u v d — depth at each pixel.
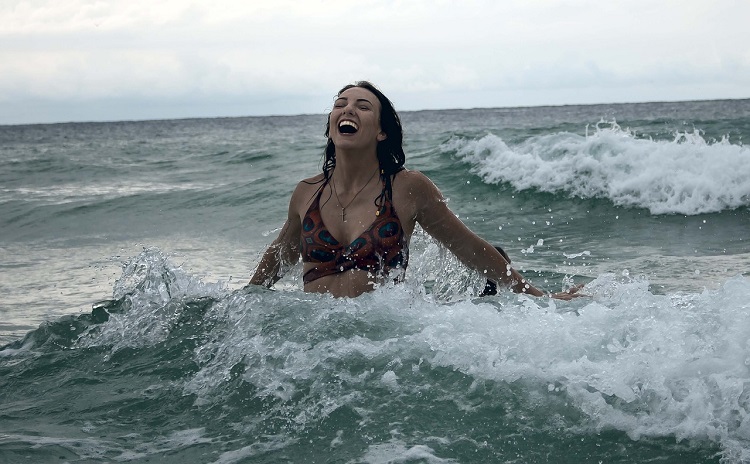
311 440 2.45
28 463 2.36
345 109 3.64
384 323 3.09
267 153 16.84
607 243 6.59
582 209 8.59
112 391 2.96
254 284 4.07
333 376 2.77
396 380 2.71
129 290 4.14
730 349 2.44
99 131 83.19
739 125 15.15
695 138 9.30
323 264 3.68
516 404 2.52
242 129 65.19
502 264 3.77
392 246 3.62
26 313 4.93
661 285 4.68
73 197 11.70
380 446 2.37
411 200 3.68
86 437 2.57
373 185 3.69
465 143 11.54
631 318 2.79
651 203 8.45
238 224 8.66
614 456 2.25
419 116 93.81
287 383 2.79
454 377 2.69
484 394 2.59
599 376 2.54
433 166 10.97
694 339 2.54
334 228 3.67
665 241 6.58
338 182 3.75
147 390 2.94
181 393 2.89
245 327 3.26
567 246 6.53
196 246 7.41
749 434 2.27
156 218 9.36
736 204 8.12
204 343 3.27
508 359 2.71
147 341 3.43
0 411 2.84
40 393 3.00
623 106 122.06
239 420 2.63
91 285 5.78
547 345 2.73
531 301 3.11
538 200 9.11
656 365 2.48
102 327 3.68
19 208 10.61
